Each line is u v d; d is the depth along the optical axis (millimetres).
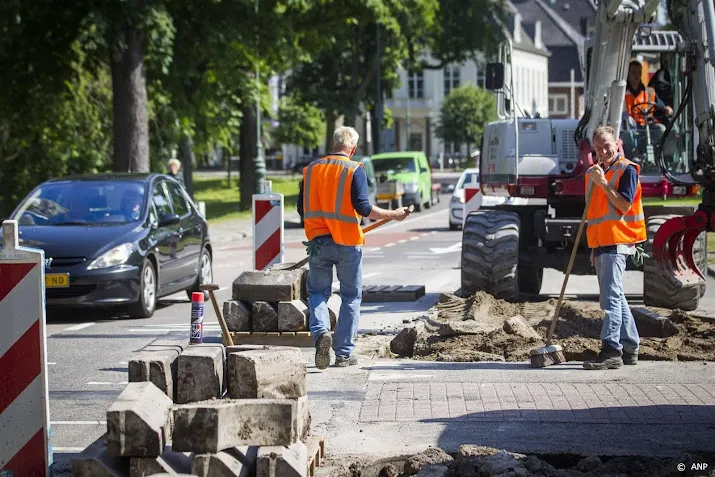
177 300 33469
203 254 34000
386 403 16562
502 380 18234
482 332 21672
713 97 24953
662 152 28172
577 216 30406
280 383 12453
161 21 55875
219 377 12258
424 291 31969
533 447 13859
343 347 19812
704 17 24641
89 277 27484
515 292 27391
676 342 21188
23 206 30266
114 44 55750
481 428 14898
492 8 131000
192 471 10812
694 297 26781
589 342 20703
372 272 40375
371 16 74812
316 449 12930
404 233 66375
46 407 11656
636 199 19172
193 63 63031
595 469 12750
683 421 15133
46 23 59219
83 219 29922
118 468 10992
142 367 11984
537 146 30125
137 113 57812
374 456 13523
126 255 28062
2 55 58969
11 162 68812
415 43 131750
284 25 64188
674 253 24719
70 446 14789
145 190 31125
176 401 12141
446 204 110312
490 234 27859
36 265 11562
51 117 65375
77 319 28594
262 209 27422
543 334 22234
